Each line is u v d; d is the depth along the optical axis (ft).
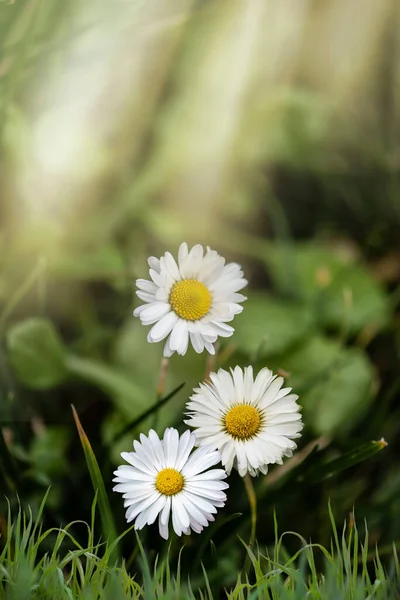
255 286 1.70
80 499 1.20
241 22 1.70
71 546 1.13
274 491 1.12
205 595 1.04
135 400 1.28
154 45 1.63
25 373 1.26
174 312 0.97
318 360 1.34
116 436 1.15
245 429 0.94
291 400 0.95
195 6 1.62
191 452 0.99
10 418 1.27
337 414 1.30
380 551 1.13
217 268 0.99
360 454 1.07
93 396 1.40
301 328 1.41
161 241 1.69
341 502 1.26
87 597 0.90
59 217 1.54
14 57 1.32
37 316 1.51
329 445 1.28
